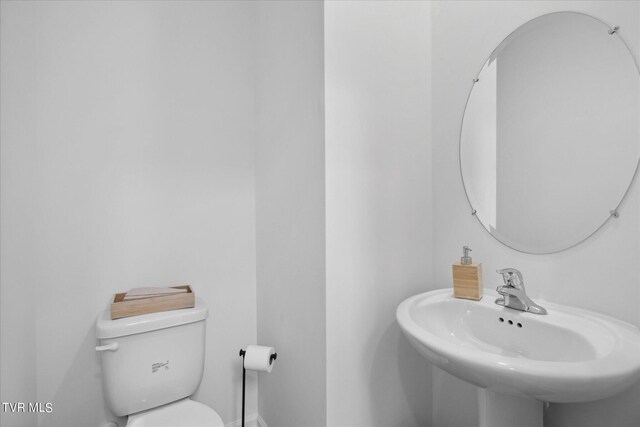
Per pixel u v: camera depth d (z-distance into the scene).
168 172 1.59
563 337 0.89
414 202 1.42
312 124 1.22
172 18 1.59
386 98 1.31
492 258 1.24
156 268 1.56
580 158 1.00
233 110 1.75
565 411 1.04
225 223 1.73
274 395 1.61
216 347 1.70
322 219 1.17
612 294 0.94
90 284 1.42
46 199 1.33
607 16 0.95
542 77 1.09
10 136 1.10
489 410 0.95
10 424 1.07
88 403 1.41
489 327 1.07
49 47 1.33
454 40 1.37
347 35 1.19
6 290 1.05
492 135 1.23
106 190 1.45
